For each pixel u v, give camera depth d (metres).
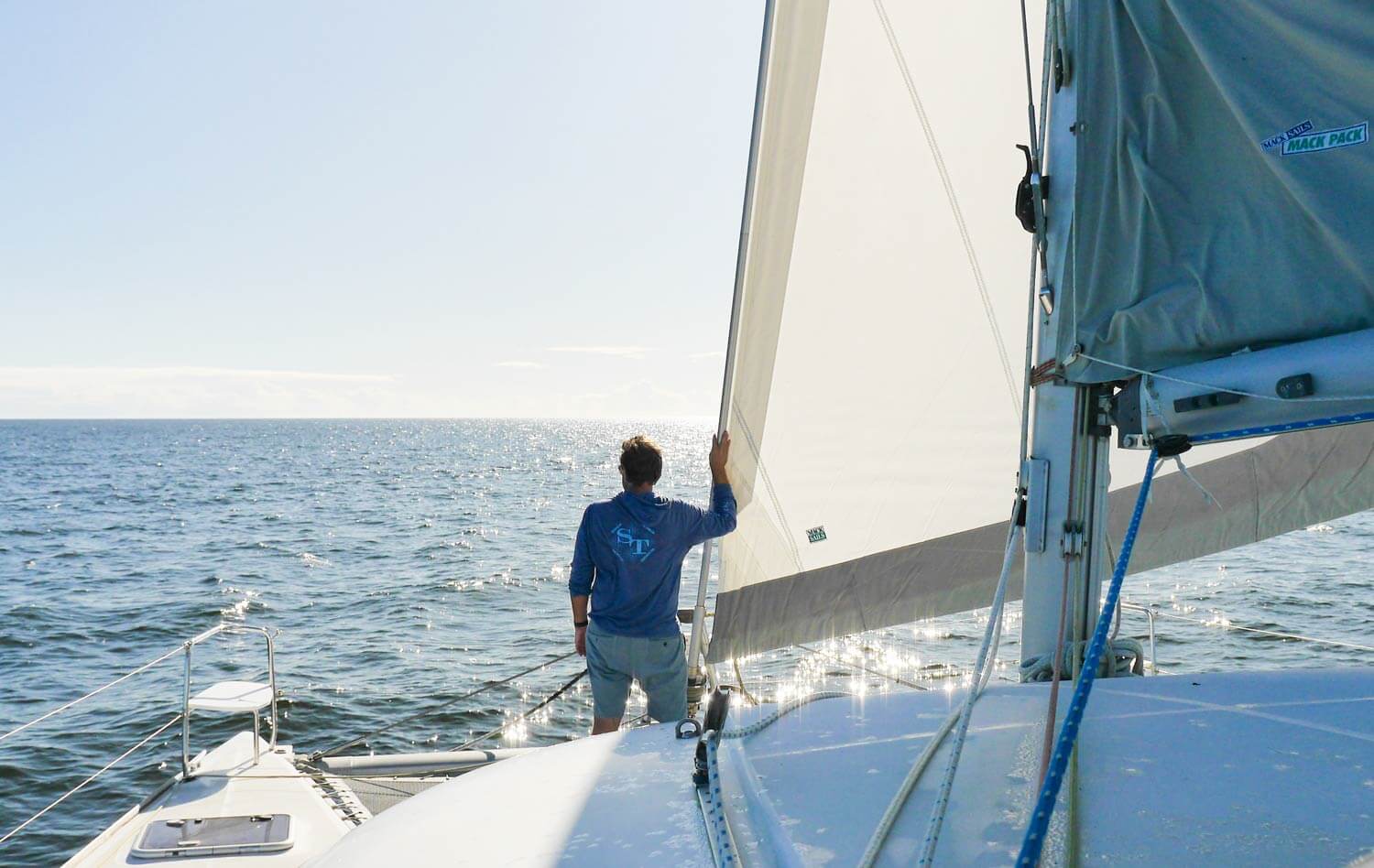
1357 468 2.71
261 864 2.95
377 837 1.61
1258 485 2.82
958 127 2.67
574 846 1.44
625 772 1.72
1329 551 13.16
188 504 37.12
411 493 42.75
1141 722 1.57
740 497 2.95
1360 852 1.15
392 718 9.55
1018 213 1.71
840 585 2.86
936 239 2.71
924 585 2.78
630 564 3.26
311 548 23.44
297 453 90.56
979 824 1.28
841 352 2.80
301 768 3.92
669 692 3.32
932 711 1.73
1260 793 1.30
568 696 10.12
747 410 2.91
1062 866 1.16
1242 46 1.33
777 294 2.83
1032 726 1.57
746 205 2.80
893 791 1.42
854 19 2.66
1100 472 1.76
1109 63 1.51
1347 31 1.23
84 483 49.41
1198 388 1.39
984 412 2.71
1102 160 1.51
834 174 2.75
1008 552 1.81
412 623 14.46
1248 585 10.80
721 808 1.44
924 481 2.77
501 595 16.69
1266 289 1.35
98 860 2.98
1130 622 8.89
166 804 3.48
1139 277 1.48
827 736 1.69
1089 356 1.56
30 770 8.29
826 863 1.24
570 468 65.62
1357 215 1.25
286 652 12.60
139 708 10.02
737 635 3.00
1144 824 1.24
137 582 18.56
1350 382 1.22
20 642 13.55
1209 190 1.41
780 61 2.69
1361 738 1.48
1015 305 2.66
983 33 2.62
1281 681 1.78
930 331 2.73
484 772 1.87
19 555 22.73
